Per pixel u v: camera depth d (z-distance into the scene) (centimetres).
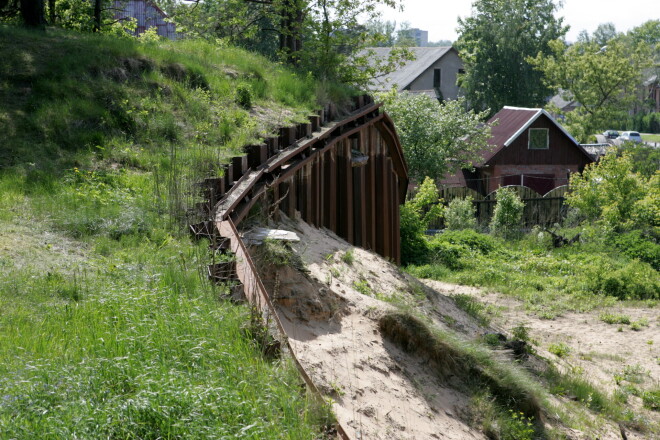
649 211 3216
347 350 816
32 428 451
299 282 891
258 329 669
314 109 1627
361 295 1001
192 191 1009
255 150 1199
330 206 1491
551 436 943
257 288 756
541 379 1209
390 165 1934
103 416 470
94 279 741
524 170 4816
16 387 491
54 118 1289
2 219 896
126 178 1116
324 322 871
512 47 7075
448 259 2602
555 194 4175
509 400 959
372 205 1750
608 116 7025
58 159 1163
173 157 1138
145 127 1351
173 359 572
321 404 590
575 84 7056
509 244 3225
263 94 1681
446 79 7525
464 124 4044
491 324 1617
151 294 677
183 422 479
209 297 709
